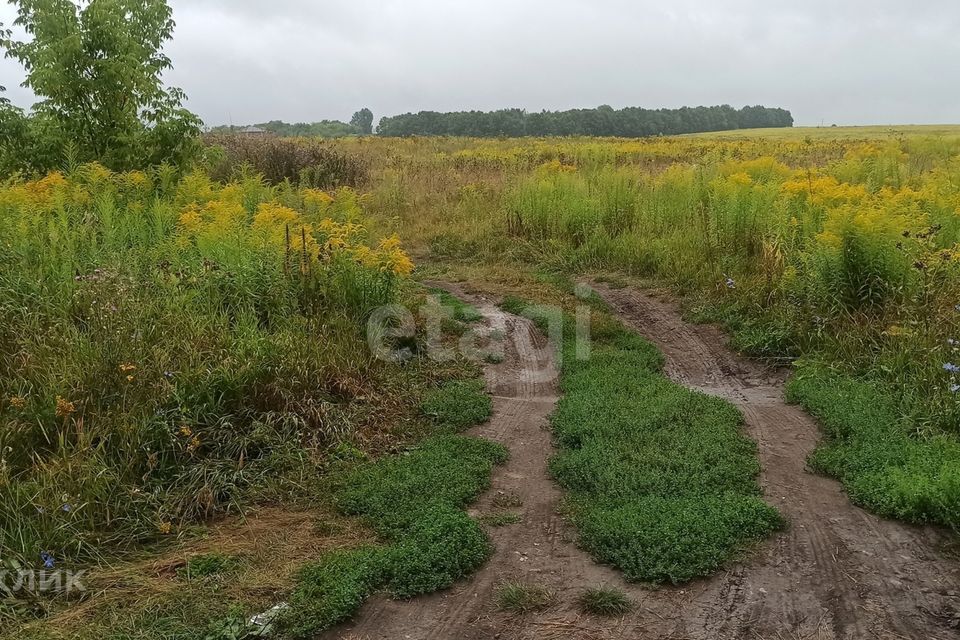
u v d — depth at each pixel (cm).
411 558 393
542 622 358
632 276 1038
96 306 577
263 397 536
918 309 656
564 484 498
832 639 341
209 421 508
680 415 581
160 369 513
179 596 365
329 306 702
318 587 371
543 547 424
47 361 513
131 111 1068
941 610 360
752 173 1331
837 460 505
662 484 471
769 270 848
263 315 670
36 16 1027
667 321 865
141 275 671
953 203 883
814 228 909
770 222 968
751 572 394
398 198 1509
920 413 549
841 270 743
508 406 640
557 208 1264
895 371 618
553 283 1022
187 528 433
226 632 338
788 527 436
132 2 1088
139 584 376
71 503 412
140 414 479
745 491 472
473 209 1452
